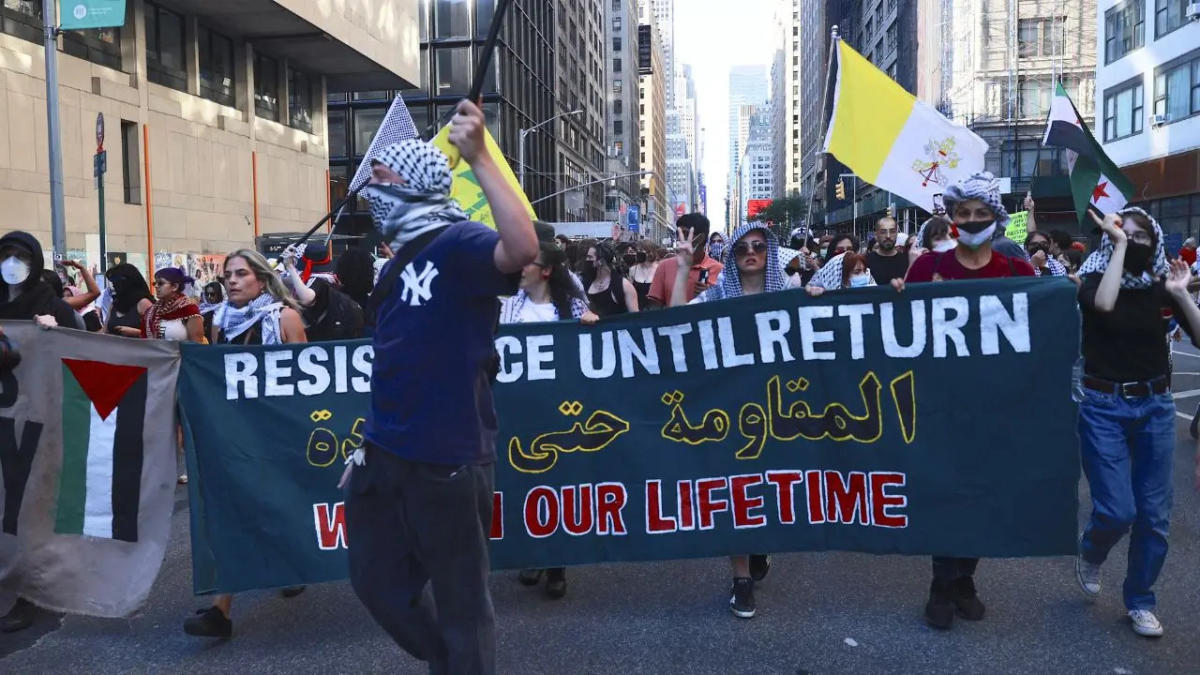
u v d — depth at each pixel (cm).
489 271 274
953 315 446
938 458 448
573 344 469
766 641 428
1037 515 441
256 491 447
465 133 261
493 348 296
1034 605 469
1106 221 424
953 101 5112
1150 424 428
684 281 539
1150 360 427
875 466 454
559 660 410
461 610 296
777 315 461
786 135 16575
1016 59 4844
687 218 538
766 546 461
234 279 501
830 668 398
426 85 4825
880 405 454
